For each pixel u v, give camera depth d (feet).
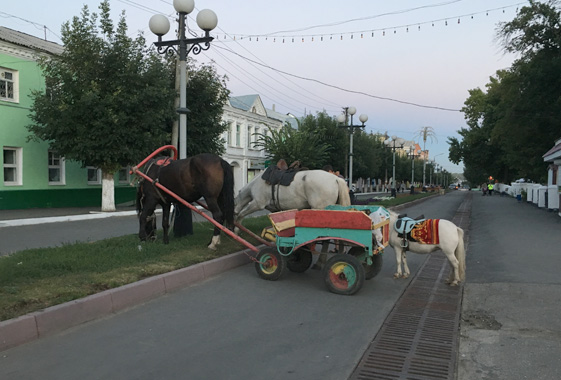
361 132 169.07
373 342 16.05
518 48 82.02
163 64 67.46
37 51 67.72
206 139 78.23
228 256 27.58
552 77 76.02
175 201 30.09
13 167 66.90
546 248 35.24
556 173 82.53
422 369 13.79
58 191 72.79
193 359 14.02
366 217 21.93
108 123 56.85
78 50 56.90
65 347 14.75
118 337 15.76
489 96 158.81
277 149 98.17
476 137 172.14
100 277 20.83
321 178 26.13
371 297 21.91
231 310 19.26
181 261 25.22
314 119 123.34
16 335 14.76
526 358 14.66
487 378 13.17
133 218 57.72
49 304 16.84
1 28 74.43
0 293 17.49
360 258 23.85
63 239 37.58
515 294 22.50
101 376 12.70
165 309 19.13
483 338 16.63
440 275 27.53
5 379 12.38
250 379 12.73
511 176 207.41
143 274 22.09
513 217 63.21
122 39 59.41
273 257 24.66
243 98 139.85
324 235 23.04
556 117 80.59
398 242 25.38
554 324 18.12
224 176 28.09
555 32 77.97
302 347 15.26
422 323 18.30
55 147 58.80
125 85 58.29
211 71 78.07
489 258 32.65
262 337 16.11
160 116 58.95
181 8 36.88
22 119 67.05
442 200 135.95
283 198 28.09
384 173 222.28
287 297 21.58
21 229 44.78
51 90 59.57
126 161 61.77
